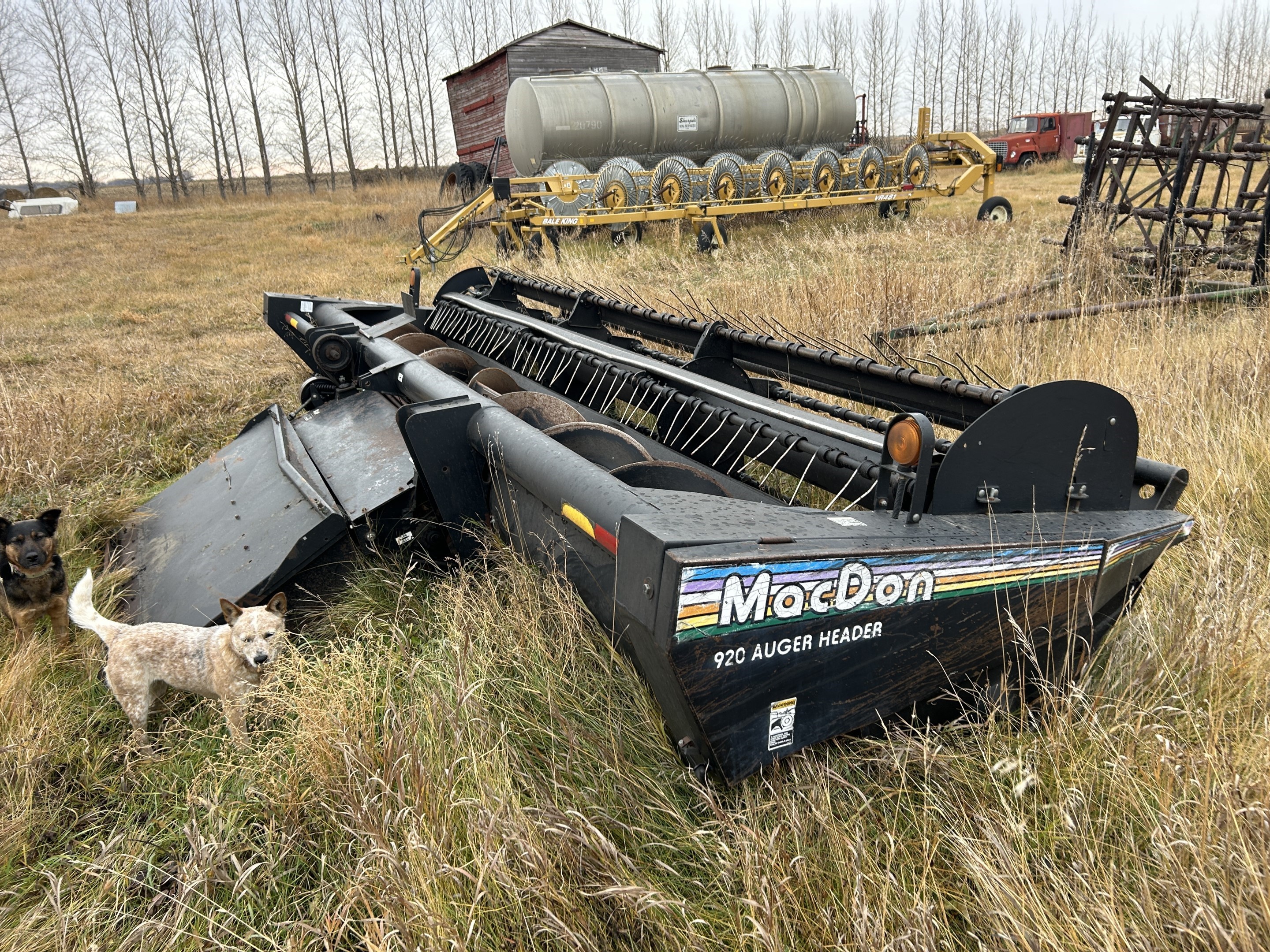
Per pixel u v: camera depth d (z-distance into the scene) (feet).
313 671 10.21
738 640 7.02
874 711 8.20
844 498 11.18
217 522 14.01
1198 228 34.81
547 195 54.19
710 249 50.90
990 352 22.20
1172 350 20.36
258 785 9.34
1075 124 128.98
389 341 18.47
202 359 34.37
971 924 6.86
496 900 7.04
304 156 166.71
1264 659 9.02
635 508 7.80
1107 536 8.75
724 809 8.13
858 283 30.35
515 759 8.60
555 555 10.17
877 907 6.78
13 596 12.34
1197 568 11.60
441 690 9.58
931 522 8.25
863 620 7.59
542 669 9.71
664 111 64.28
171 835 9.11
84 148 181.06
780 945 6.47
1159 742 7.98
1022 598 8.43
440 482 11.74
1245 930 5.78
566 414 13.46
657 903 6.73
